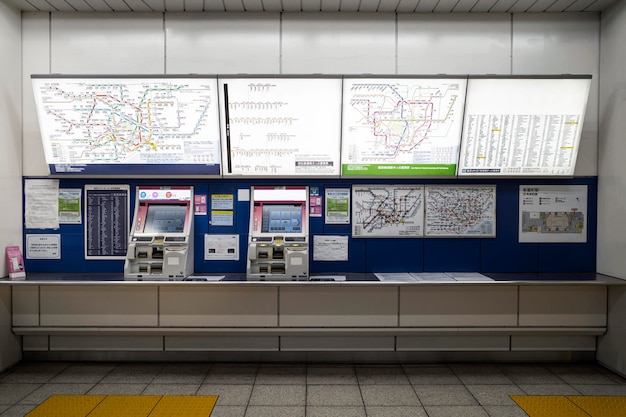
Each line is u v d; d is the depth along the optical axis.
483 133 3.88
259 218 3.98
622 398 3.30
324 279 3.85
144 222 3.98
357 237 4.15
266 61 4.08
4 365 3.75
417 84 3.75
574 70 4.10
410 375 3.73
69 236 4.15
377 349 3.96
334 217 4.14
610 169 3.94
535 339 3.98
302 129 3.87
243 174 3.96
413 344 3.96
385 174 3.97
